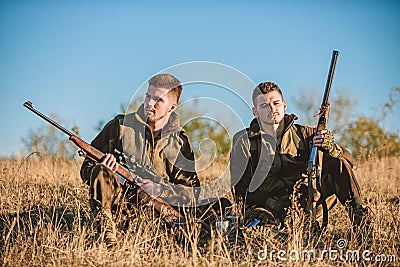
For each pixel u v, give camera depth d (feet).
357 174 35.04
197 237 20.98
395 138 46.85
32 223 23.70
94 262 19.57
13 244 21.20
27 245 20.83
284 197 23.49
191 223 21.94
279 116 23.38
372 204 26.99
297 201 22.49
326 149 22.99
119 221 21.89
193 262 19.61
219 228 21.80
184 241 21.59
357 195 23.13
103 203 21.54
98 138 23.41
